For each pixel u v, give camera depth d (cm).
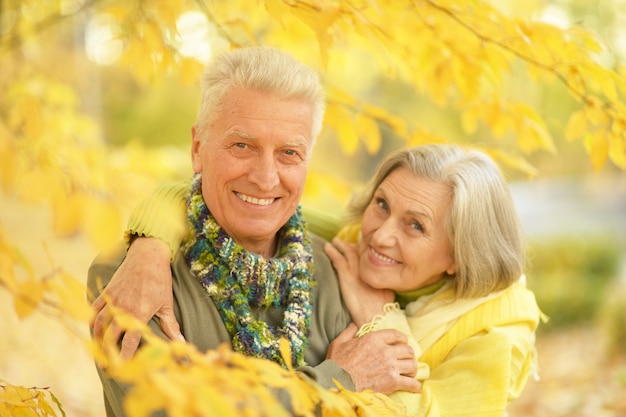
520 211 1515
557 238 862
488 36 245
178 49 303
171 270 197
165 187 215
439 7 241
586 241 838
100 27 383
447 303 231
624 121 239
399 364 206
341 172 1556
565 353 634
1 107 290
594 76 231
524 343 223
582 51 236
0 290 580
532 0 540
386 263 227
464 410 208
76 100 400
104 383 196
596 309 705
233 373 137
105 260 202
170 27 276
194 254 200
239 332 194
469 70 263
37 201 148
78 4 342
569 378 558
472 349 218
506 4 530
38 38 412
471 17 244
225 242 197
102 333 175
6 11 350
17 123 298
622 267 852
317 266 229
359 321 220
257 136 190
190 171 457
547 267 830
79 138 350
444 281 238
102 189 137
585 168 1714
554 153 283
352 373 198
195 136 209
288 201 203
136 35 301
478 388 210
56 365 503
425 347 225
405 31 258
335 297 223
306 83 195
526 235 244
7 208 634
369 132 307
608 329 590
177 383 121
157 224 195
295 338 198
